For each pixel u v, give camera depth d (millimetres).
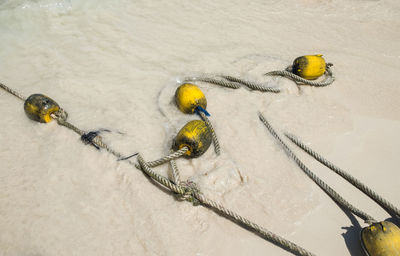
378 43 5621
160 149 3400
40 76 4410
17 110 3891
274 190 3090
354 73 4805
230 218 2855
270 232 2635
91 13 5887
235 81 4406
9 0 5910
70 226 2742
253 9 6562
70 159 3273
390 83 4625
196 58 4898
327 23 6223
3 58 4703
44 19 5586
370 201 3098
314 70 4316
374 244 2465
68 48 4973
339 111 4086
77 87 4215
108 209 2871
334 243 2742
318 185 3170
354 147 3615
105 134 3500
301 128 3777
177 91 3764
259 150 3457
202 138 3107
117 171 3154
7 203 2893
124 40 5230
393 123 3961
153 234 2703
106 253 2578
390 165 3438
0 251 2572
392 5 6887
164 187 3066
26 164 3240
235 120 3777
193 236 2717
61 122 3584
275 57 5039
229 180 3078
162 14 6090
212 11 6352
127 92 4172
